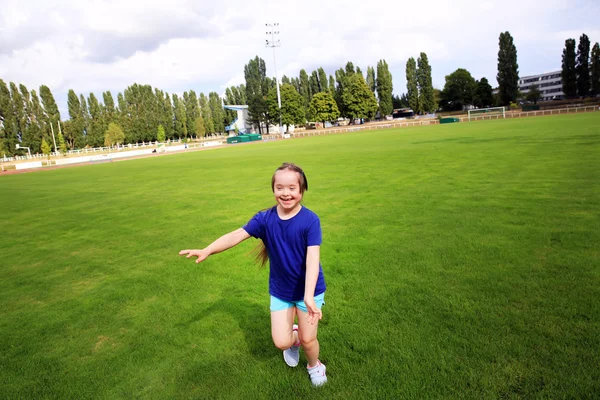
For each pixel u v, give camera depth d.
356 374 2.93
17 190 18.84
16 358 3.58
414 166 14.35
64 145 68.38
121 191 15.13
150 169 25.08
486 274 4.52
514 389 2.64
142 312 4.36
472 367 2.89
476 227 6.36
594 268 4.46
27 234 8.93
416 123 73.12
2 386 3.15
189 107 100.69
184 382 3.03
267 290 4.75
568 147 15.63
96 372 3.26
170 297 4.72
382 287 4.40
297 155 24.98
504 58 80.75
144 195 13.51
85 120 83.25
